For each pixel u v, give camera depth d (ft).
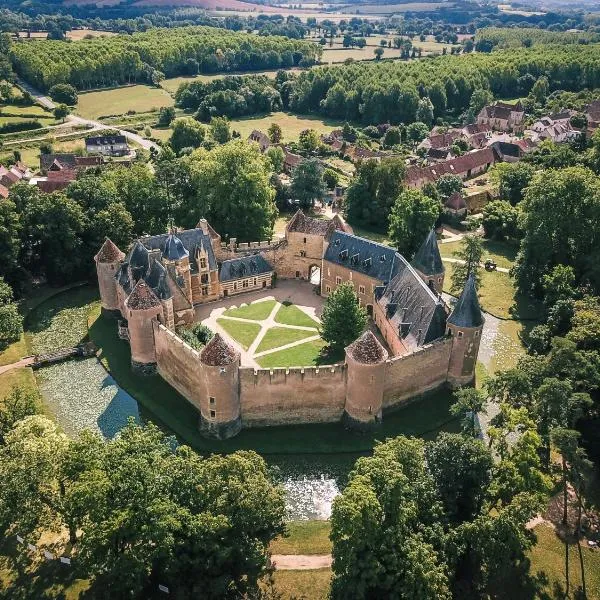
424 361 296.10
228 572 198.08
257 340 347.36
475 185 602.44
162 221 462.60
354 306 323.37
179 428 286.05
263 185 465.06
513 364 336.49
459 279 405.39
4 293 347.56
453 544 202.90
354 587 187.21
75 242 406.00
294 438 282.36
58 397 307.78
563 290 363.56
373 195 530.27
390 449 220.64
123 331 349.20
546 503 227.61
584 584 214.48
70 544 218.59
